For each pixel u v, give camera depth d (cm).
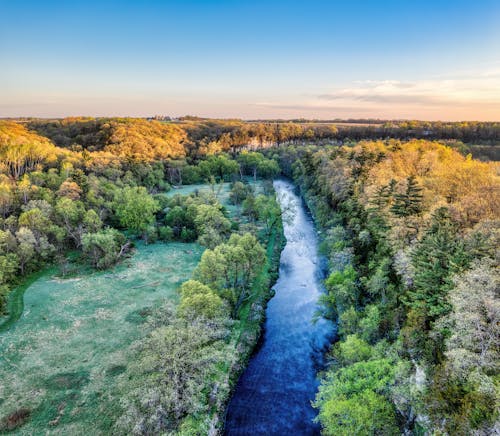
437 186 7019
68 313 5628
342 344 3988
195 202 10000
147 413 3231
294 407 4012
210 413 3706
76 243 8138
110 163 12975
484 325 2706
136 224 8544
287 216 10562
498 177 6612
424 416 2791
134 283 6662
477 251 3675
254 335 5159
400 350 3531
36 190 9019
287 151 18525
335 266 6125
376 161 10106
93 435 3494
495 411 2217
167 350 3462
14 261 6519
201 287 4669
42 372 4334
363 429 3056
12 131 14738
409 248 4647
